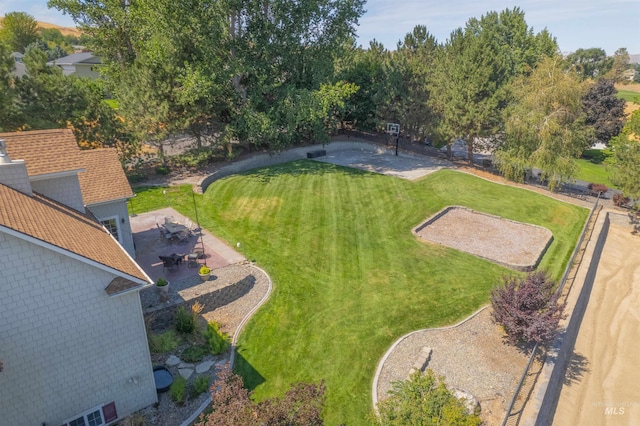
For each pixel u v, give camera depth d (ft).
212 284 57.31
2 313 30.37
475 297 60.18
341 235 78.38
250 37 110.93
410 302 58.08
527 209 96.53
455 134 118.32
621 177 95.55
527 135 105.19
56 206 42.91
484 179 117.08
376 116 142.92
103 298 34.78
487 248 76.33
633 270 79.97
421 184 110.42
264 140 119.55
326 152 142.82
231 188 99.66
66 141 49.65
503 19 207.41
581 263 74.02
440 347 48.96
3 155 37.81
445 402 32.42
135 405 38.86
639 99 111.34
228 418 26.03
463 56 114.52
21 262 30.17
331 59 128.36
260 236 75.66
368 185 107.86
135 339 37.47
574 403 47.67
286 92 111.65
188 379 42.55
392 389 41.73
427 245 76.38
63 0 114.83
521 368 46.29
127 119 95.86
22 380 32.50
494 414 39.50
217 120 108.58
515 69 180.34
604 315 65.46
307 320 53.11
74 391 35.19
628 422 45.70
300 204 92.38
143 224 77.71
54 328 32.96
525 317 47.32
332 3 119.75
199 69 95.66
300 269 65.46
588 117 171.32
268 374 43.78
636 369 54.13
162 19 95.81
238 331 50.75
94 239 39.86
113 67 125.59
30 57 83.71
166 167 105.29
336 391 41.68
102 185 61.62
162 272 60.85
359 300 58.03
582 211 97.91
